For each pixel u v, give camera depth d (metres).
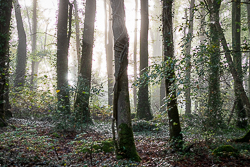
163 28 8.05
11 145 6.97
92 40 14.48
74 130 10.45
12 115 13.12
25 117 13.41
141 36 17.53
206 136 8.36
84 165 5.86
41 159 6.14
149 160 6.64
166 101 6.15
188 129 8.61
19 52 21.23
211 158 6.89
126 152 6.43
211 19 8.06
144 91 16.59
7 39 10.45
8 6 10.49
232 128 11.68
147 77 5.91
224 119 11.35
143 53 17.36
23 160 5.84
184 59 5.41
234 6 15.06
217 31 9.42
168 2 7.97
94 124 13.52
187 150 7.47
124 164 5.98
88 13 14.42
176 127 7.94
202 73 5.81
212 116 8.80
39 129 10.31
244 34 26.11
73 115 10.95
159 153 7.54
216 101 8.91
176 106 8.02
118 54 6.38
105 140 8.48
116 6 6.38
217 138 8.99
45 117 13.25
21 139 7.81
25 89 12.45
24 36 21.59
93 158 6.66
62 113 10.50
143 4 17.66
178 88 5.77
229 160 6.85
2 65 9.95
